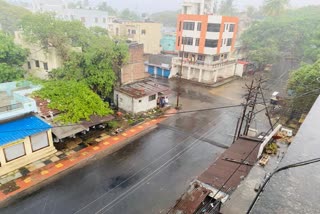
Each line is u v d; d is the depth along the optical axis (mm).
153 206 14438
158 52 56438
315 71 23609
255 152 14414
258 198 1704
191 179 17000
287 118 27000
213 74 42938
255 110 30250
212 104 32188
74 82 23141
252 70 49031
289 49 49906
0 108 17219
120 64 28438
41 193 15047
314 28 48031
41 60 30000
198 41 40906
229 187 11164
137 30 52312
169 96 34625
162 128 24734
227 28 41625
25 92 21438
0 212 13508
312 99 23547
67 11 58531
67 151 19531
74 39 30547
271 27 49969
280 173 1994
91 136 22062
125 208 14203
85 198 14844
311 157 2230
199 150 20859
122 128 24016
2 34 26469
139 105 27234
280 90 37656
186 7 46531
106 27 63906
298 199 1642
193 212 9930
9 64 26625
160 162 18922
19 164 17031
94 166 17984
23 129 17031
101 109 21938
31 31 27906
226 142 22328
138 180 16719
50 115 19672
